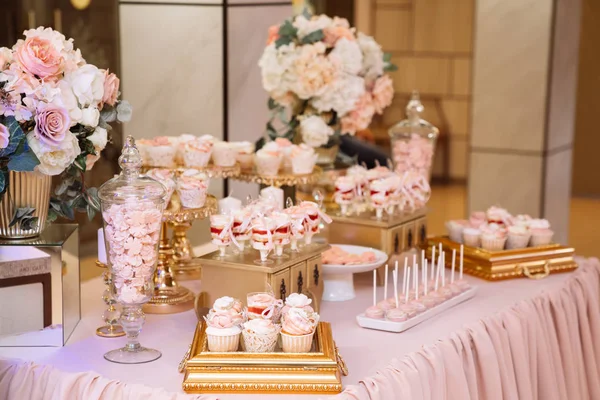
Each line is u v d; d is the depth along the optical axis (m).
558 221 5.43
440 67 10.12
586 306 2.72
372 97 3.14
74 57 1.95
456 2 9.92
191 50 3.76
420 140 3.07
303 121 2.98
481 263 2.69
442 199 8.84
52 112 1.84
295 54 2.94
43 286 1.94
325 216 2.28
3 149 1.81
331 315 2.27
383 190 2.63
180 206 2.25
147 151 2.50
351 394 1.65
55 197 2.10
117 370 1.80
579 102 9.84
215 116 3.85
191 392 1.66
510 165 5.17
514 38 5.05
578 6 5.40
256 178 2.73
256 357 1.70
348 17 6.38
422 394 1.86
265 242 2.04
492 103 5.18
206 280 2.10
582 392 2.60
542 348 2.39
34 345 1.96
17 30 5.05
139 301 1.85
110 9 5.15
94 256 5.36
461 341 2.08
